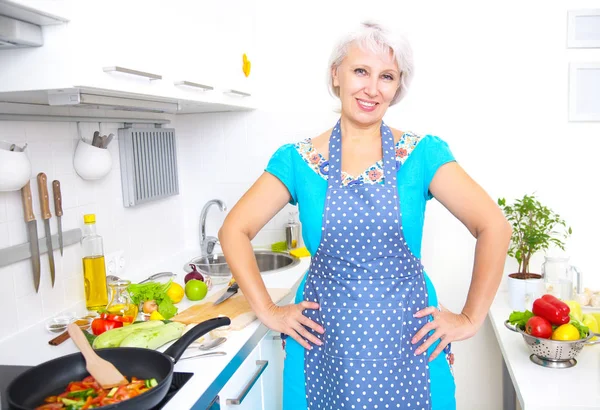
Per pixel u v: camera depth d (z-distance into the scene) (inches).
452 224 94.8
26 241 62.2
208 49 76.1
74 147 71.4
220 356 53.1
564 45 87.5
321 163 52.1
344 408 50.2
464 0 89.6
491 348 96.0
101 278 68.6
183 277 85.0
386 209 49.3
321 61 97.0
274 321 53.4
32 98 56.9
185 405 43.1
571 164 89.5
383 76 49.9
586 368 58.2
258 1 97.7
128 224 85.4
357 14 94.6
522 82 89.3
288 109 99.4
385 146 51.1
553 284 77.3
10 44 46.9
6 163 55.1
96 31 49.5
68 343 57.1
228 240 53.9
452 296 96.6
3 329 58.7
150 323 56.5
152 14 60.1
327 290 51.5
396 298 50.1
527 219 88.5
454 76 91.2
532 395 52.2
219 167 103.3
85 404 38.5
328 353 51.3
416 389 50.5
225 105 85.2
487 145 91.6
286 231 98.7
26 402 39.7
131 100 61.9
